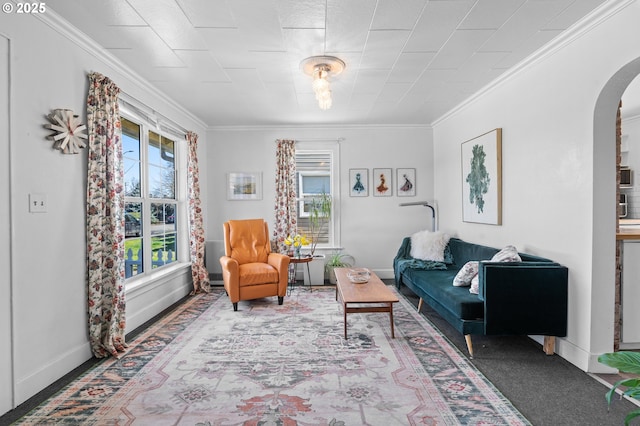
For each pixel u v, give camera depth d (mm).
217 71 3139
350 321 3344
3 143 1888
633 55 2004
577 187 2436
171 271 3959
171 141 4391
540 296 2498
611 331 2307
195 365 2424
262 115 4660
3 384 1868
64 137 2281
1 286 1869
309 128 5277
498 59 2926
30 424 1776
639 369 1212
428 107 4363
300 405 1923
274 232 5250
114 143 2756
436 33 2484
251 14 2215
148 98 3516
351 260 5277
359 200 5324
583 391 2064
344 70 3150
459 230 4430
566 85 2531
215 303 4020
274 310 3727
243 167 5258
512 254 2758
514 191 3207
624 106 4199
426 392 2051
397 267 4457
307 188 5480
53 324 2229
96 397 2021
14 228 1941
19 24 1983
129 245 3371
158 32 2434
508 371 2320
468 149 4094
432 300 3250
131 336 2986
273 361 2480
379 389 2088
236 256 4266
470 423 1756
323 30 2432
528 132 2986
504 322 2498
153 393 2061
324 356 2557
